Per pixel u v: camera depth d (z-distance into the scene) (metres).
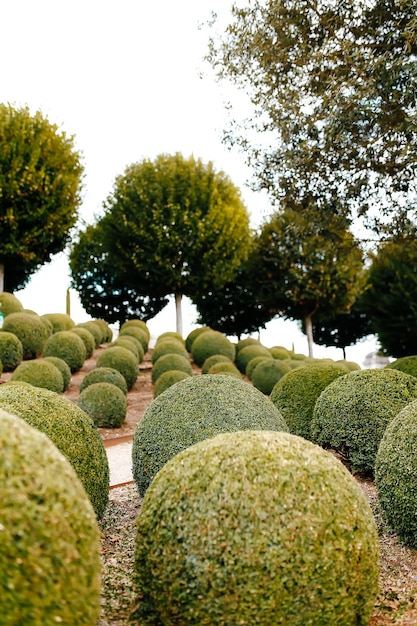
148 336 21.58
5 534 1.86
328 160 9.38
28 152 18.47
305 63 8.91
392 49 8.11
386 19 8.16
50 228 19.17
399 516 4.44
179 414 4.89
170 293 23.06
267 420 4.96
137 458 4.95
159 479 3.04
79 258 27.38
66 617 1.93
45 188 18.39
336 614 2.64
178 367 13.53
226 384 5.22
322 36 8.86
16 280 23.84
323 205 9.78
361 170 9.24
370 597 2.88
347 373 7.41
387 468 4.59
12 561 1.84
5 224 18.28
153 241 21.20
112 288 27.16
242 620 2.50
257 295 25.05
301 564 2.58
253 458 2.90
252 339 19.52
